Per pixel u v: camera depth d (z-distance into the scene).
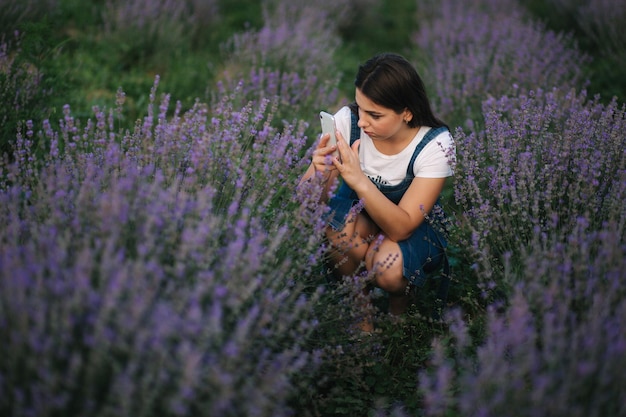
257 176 2.51
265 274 2.09
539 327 2.03
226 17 6.91
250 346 1.87
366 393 2.28
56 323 1.54
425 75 5.19
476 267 2.24
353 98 5.30
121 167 2.29
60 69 4.16
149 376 1.47
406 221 2.38
